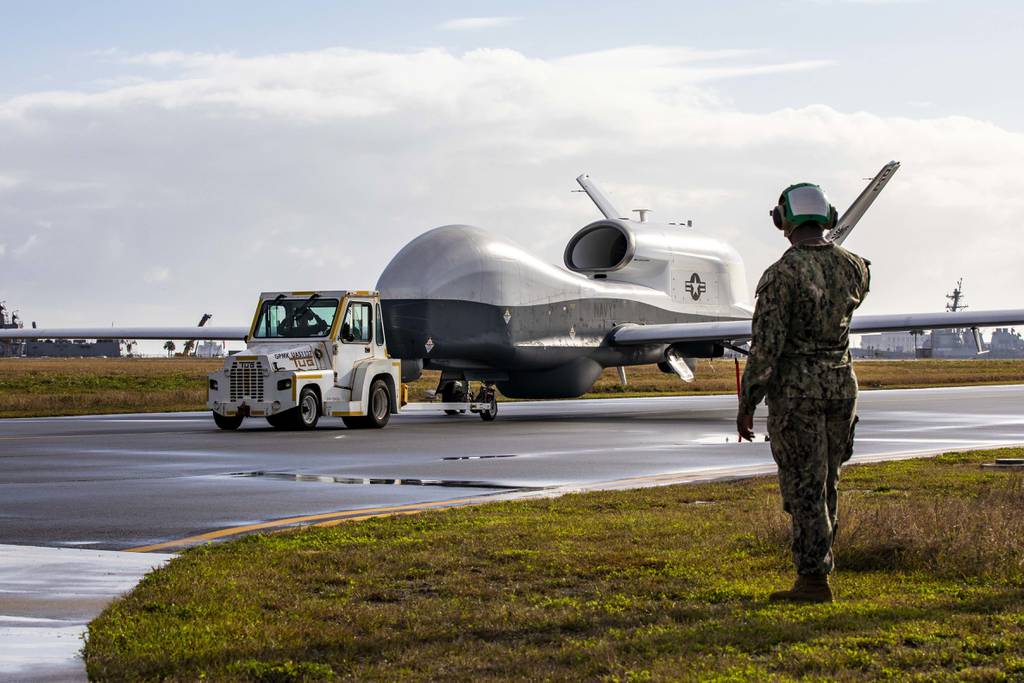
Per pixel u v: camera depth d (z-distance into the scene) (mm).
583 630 7184
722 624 7094
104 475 18031
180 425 31516
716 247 46219
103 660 6594
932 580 8562
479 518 12094
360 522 11953
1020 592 7980
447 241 34688
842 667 6141
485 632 7145
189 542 11312
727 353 45781
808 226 7746
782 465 7734
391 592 8414
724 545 10062
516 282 35656
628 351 41156
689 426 31141
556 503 13484
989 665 6168
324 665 6453
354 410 29531
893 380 80312
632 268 42344
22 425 31828
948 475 15953
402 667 6410
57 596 8484
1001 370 118375
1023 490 13023
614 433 28016
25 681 6270
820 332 7570
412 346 33562
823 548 7703
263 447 23562
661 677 5984
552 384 38219
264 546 10383
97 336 42312
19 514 13445
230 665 6438
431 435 27188
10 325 192875
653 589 8281
